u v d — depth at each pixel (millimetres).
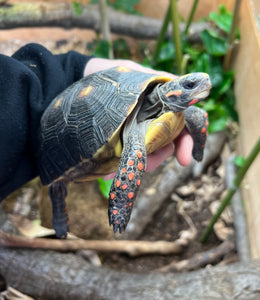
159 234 424
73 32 627
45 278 333
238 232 406
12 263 344
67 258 350
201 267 388
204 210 437
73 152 258
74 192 436
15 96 277
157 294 303
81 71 330
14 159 288
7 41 597
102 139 244
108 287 319
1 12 600
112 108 246
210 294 290
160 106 250
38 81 285
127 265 399
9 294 343
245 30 470
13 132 279
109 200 230
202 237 407
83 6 628
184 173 459
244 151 442
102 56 537
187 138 298
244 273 299
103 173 269
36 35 618
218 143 477
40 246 358
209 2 590
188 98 239
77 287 324
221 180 459
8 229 363
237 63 491
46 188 428
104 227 417
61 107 271
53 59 306
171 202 449
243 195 431
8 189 306
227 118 490
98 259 389
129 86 251
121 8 636
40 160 283
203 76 236
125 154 232
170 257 407
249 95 438
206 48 499
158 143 250
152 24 594
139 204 434
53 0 666
